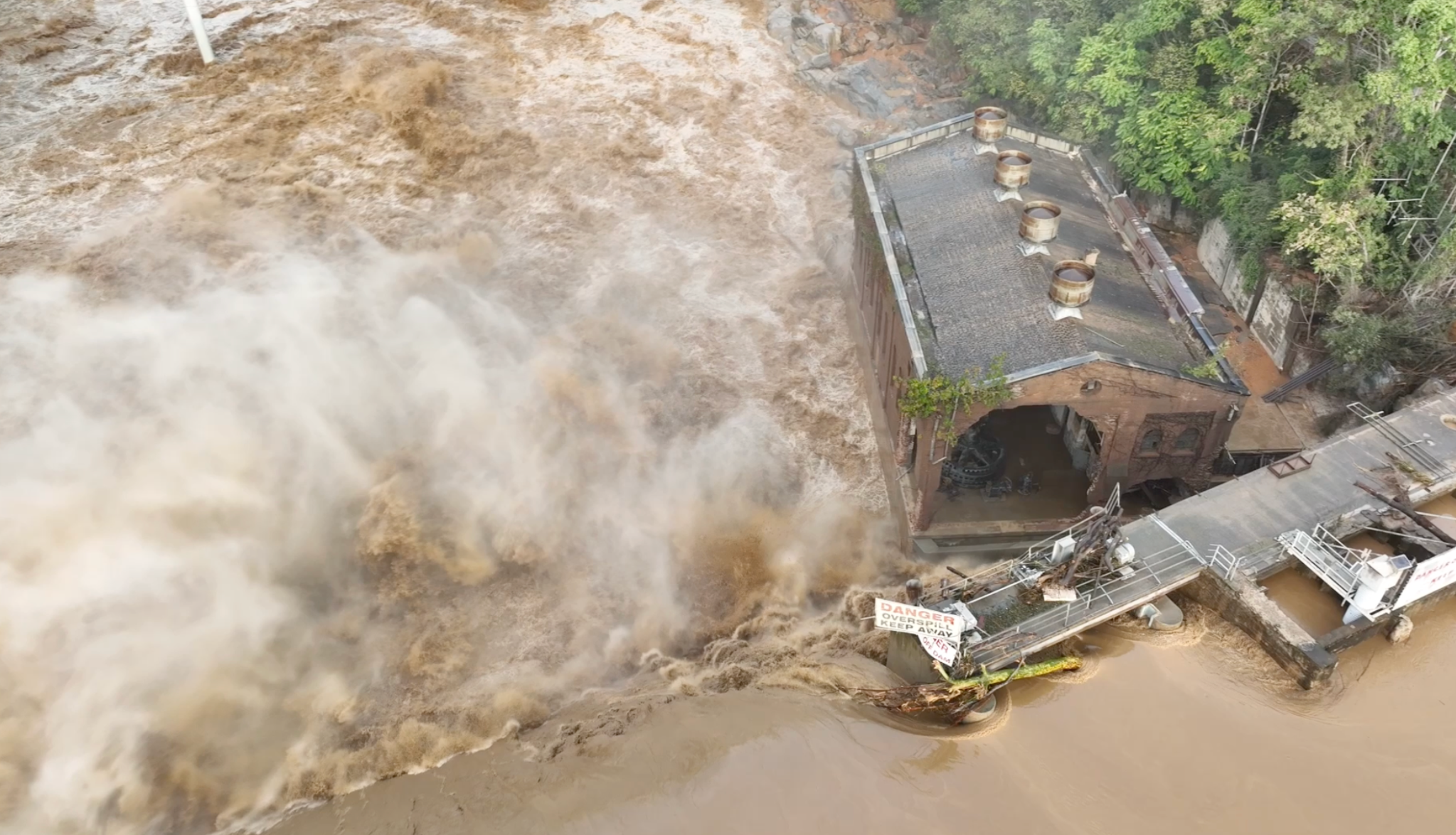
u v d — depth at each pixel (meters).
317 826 25.20
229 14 64.75
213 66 58.97
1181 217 42.81
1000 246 32.41
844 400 39.28
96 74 58.34
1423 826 18.88
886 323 34.66
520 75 59.34
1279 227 33.47
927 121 53.28
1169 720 20.98
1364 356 31.56
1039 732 21.08
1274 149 38.09
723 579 32.47
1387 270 32.69
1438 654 21.86
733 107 57.09
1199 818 19.30
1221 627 22.78
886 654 27.31
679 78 59.41
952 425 27.91
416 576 32.62
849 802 21.03
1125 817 19.45
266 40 61.81
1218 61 35.81
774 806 21.55
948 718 21.78
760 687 26.42
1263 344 36.44
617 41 62.78
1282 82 33.78
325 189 49.75
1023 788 20.22
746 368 40.75
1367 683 21.34
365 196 49.66
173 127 53.88
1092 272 28.72
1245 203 36.28
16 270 44.12
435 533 33.75
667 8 66.12
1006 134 40.06
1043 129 46.81
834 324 42.81
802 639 29.47
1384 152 31.92
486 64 60.19
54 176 50.16
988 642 21.58
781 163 53.06
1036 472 33.06
